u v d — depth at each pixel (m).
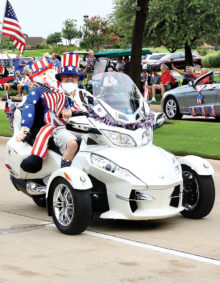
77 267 5.78
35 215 8.20
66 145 7.59
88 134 7.53
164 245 6.64
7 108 8.82
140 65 18.45
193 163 7.82
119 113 7.44
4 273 5.56
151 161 7.30
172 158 7.62
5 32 15.90
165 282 5.35
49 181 7.34
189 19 34.19
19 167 8.19
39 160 7.88
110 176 7.14
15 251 6.35
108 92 7.61
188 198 8.05
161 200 7.16
